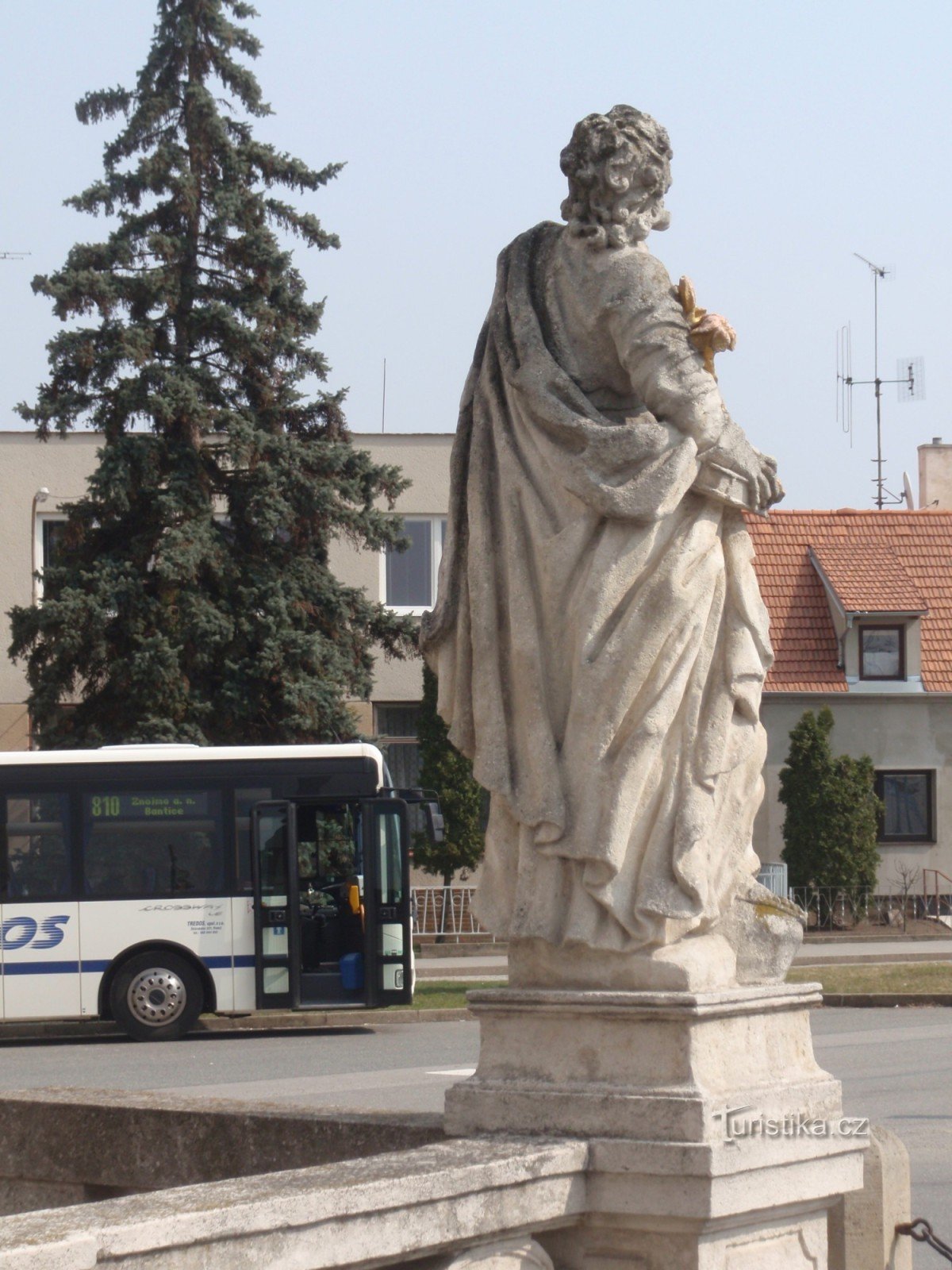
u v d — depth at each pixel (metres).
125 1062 18.45
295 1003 20.95
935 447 49.78
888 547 39.94
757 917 4.34
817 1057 16.75
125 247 30.41
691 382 4.32
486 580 4.50
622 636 4.23
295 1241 3.22
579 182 4.60
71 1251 2.86
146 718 29.22
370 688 31.48
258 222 30.83
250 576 30.17
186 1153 4.71
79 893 20.95
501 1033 4.24
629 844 4.21
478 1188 3.59
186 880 21.11
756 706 4.39
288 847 21.19
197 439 30.55
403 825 21.42
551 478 4.40
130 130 30.92
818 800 34.34
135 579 29.42
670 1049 3.99
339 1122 4.46
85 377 30.20
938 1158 10.91
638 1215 3.88
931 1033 19.08
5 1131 5.06
